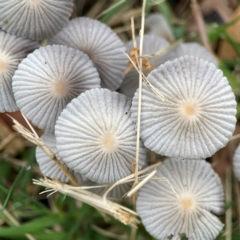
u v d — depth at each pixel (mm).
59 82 198
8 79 203
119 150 195
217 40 251
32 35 205
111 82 211
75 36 208
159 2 240
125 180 202
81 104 194
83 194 212
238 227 232
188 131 192
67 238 228
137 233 229
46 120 200
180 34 251
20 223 233
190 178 205
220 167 237
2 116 229
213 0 253
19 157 242
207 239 207
